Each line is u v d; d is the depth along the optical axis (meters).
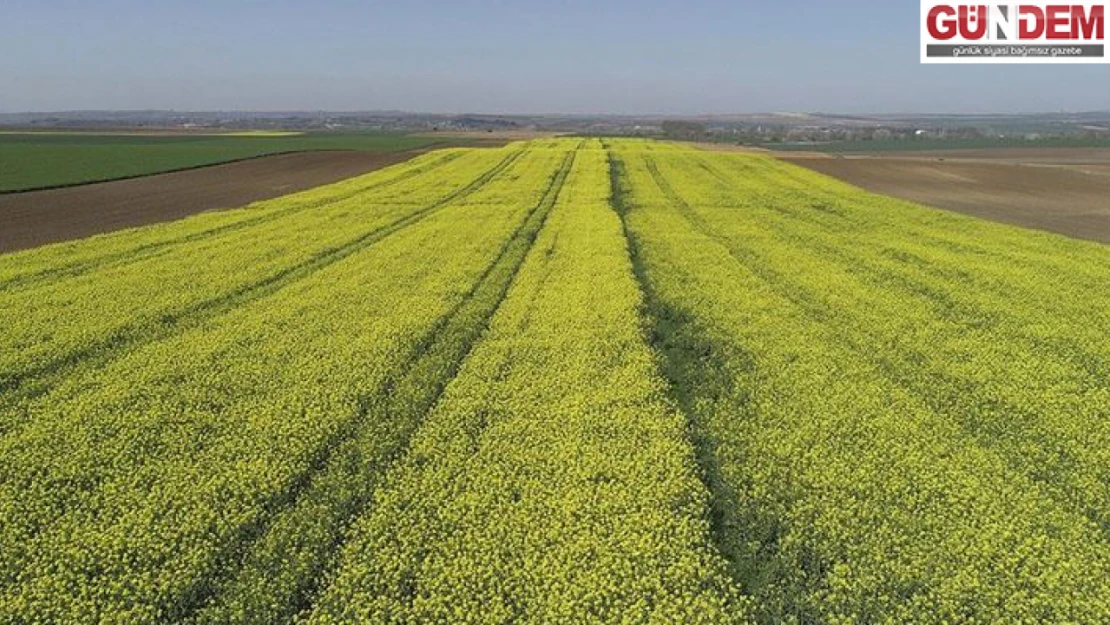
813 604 8.84
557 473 11.24
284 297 20.72
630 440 12.34
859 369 15.52
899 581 9.09
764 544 10.09
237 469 11.36
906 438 12.45
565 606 8.42
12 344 16.64
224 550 9.67
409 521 10.12
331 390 14.25
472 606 8.55
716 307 20.19
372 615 8.46
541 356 16.27
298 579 9.21
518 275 23.27
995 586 8.90
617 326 18.20
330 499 10.87
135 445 12.23
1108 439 12.54
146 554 9.49
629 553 9.44
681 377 15.68
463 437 12.39
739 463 11.84
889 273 24.12
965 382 14.95
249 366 15.52
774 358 16.25
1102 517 10.46
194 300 20.25
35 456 11.80
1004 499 10.62
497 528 9.91
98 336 17.20
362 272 23.55
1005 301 20.42
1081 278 23.08
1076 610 8.64
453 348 16.92
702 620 8.43
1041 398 13.99
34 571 9.23
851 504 10.53
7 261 24.73
